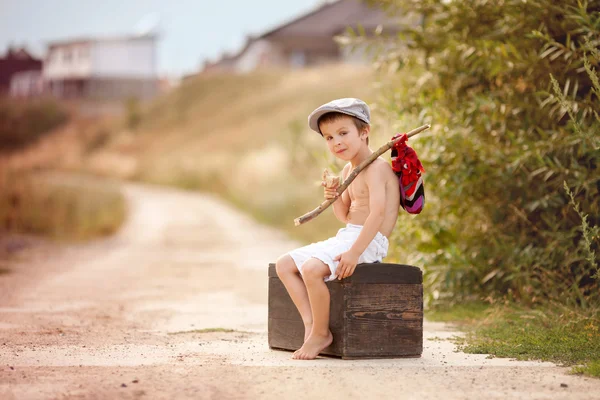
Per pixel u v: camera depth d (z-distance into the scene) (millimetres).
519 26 8203
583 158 8125
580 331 6492
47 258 16938
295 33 70000
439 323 7906
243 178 40875
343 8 69250
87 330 7152
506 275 8648
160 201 40594
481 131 8695
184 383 4812
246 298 9984
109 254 18156
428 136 8562
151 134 73500
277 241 22078
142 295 10234
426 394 4551
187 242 21922
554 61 8086
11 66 112125
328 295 5641
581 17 7176
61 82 98812
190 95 77625
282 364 5461
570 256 7801
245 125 60844
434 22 9188
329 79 62219
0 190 26828
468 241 8984
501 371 5219
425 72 9625
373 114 9750
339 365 5422
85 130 83312
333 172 9203
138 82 95562
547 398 4445
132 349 6117
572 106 7512
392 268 5723
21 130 86688
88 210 27953
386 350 5719
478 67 8820
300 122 41562
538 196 8312
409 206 5867
